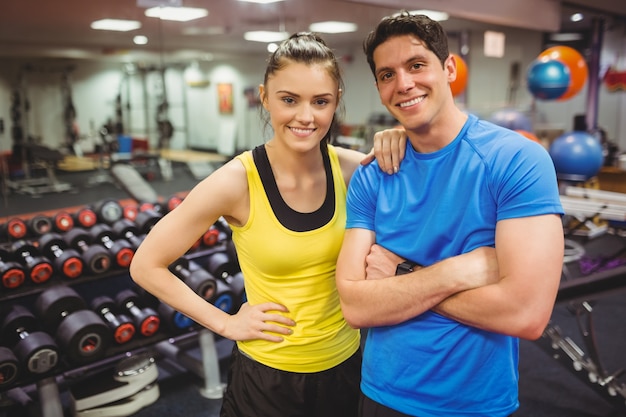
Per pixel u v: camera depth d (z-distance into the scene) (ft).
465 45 17.69
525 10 16.42
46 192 12.94
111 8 11.16
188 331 7.74
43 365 6.44
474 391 3.17
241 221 3.75
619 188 16.88
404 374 3.31
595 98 20.75
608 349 9.07
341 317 4.01
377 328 3.50
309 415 3.97
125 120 14.74
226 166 3.71
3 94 11.85
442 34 3.08
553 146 14.23
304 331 3.82
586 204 9.96
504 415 3.22
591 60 20.56
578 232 15.58
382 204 3.44
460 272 3.01
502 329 2.93
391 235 3.40
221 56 14.46
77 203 12.68
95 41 13.28
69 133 13.41
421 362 3.24
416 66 3.05
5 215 11.16
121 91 14.37
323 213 3.77
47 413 6.64
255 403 3.92
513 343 3.37
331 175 3.91
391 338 3.37
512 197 2.93
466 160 3.12
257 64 13.92
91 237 8.52
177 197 9.86
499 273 2.96
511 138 3.05
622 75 21.72
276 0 11.42
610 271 5.84
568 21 21.35
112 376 7.61
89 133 13.89
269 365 3.87
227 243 8.73
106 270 7.85
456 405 3.19
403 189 3.37
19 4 10.53
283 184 3.71
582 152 13.65
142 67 14.55
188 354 8.48
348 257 3.52
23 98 12.19
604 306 11.02
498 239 2.97
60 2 10.73
